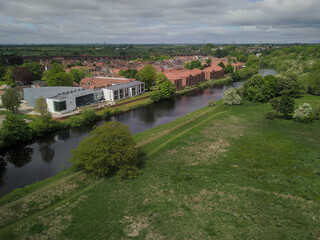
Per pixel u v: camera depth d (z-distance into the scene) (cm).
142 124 9756
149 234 3666
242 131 8188
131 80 16288
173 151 6706
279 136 7644
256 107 11325
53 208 4322
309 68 17550
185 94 15988
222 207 4266
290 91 12319
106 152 5047
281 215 4025
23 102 12762
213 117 9962
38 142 8031
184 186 4956
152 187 4941
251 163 5909
